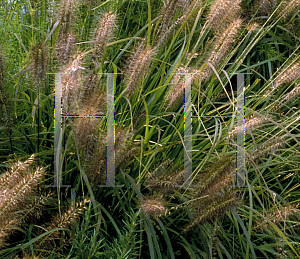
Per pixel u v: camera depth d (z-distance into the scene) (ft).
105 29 6.01
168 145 6.22
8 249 4.35
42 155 6.12
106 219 6.07
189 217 5.92
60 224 4.52
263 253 6.05
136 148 5.65
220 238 6.26
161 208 4.71
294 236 6.62
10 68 6.59
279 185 7.71
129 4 9.48
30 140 6.41
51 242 4.85
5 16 7.54
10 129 5.60
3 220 4.03
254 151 6.24
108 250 4.69
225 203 4.99
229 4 6.94
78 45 6.26
